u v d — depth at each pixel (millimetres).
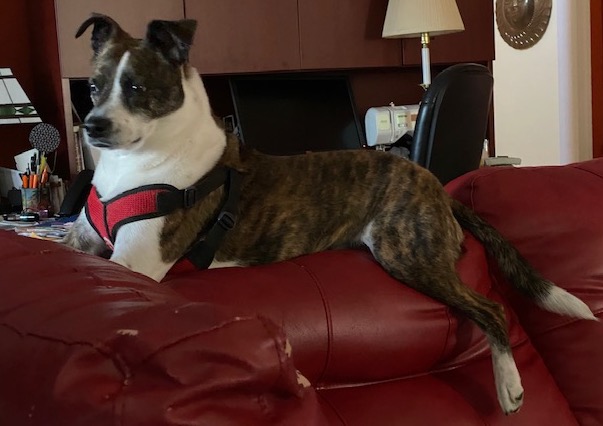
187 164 1469
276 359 634
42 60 2748
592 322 1475
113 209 1436
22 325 657
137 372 583
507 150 4621
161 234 1423
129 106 1451
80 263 825
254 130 2934
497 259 1516
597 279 1505
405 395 1247
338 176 1565
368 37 3119
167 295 751
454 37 3316
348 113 3234
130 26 2652
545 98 4707
